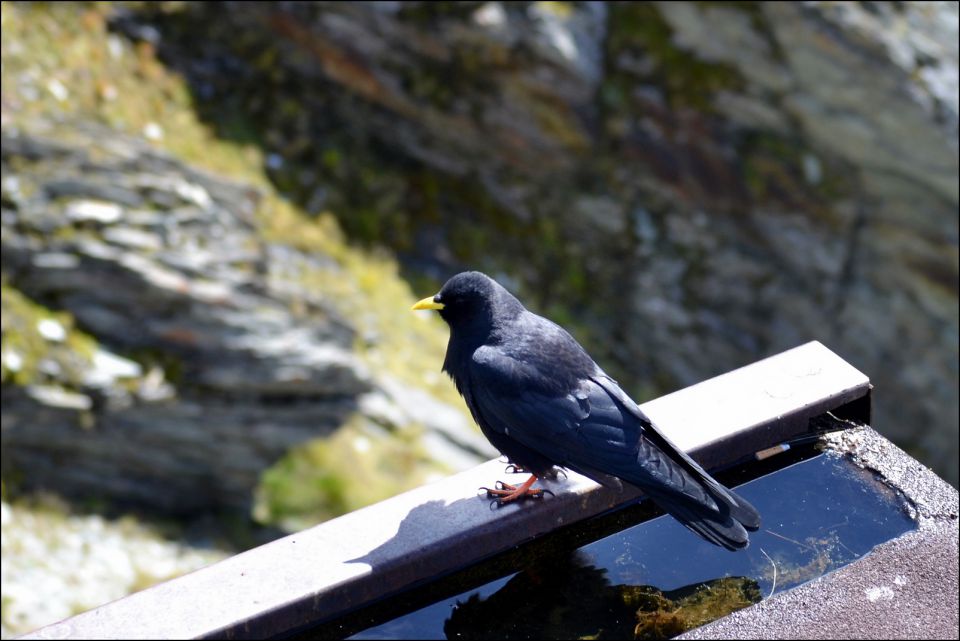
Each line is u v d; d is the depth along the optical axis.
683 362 20.22
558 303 19.86
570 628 4.61
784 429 5.21
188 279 16.14
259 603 4.37
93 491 15.92
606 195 20.22
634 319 20.17
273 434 16.47
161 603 4.37
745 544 4.48
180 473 16.20
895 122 18.50
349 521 4.77
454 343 5.80
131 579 15.19
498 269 19.81
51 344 15.45
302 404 16.64
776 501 5.00
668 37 19.38
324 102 19.95
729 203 19.94
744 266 20.11
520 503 4.91
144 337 16.05
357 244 18.95
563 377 5.33
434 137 20.08
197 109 18.86
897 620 4.18
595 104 19.70
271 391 16.48
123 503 16.06
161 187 16.52
